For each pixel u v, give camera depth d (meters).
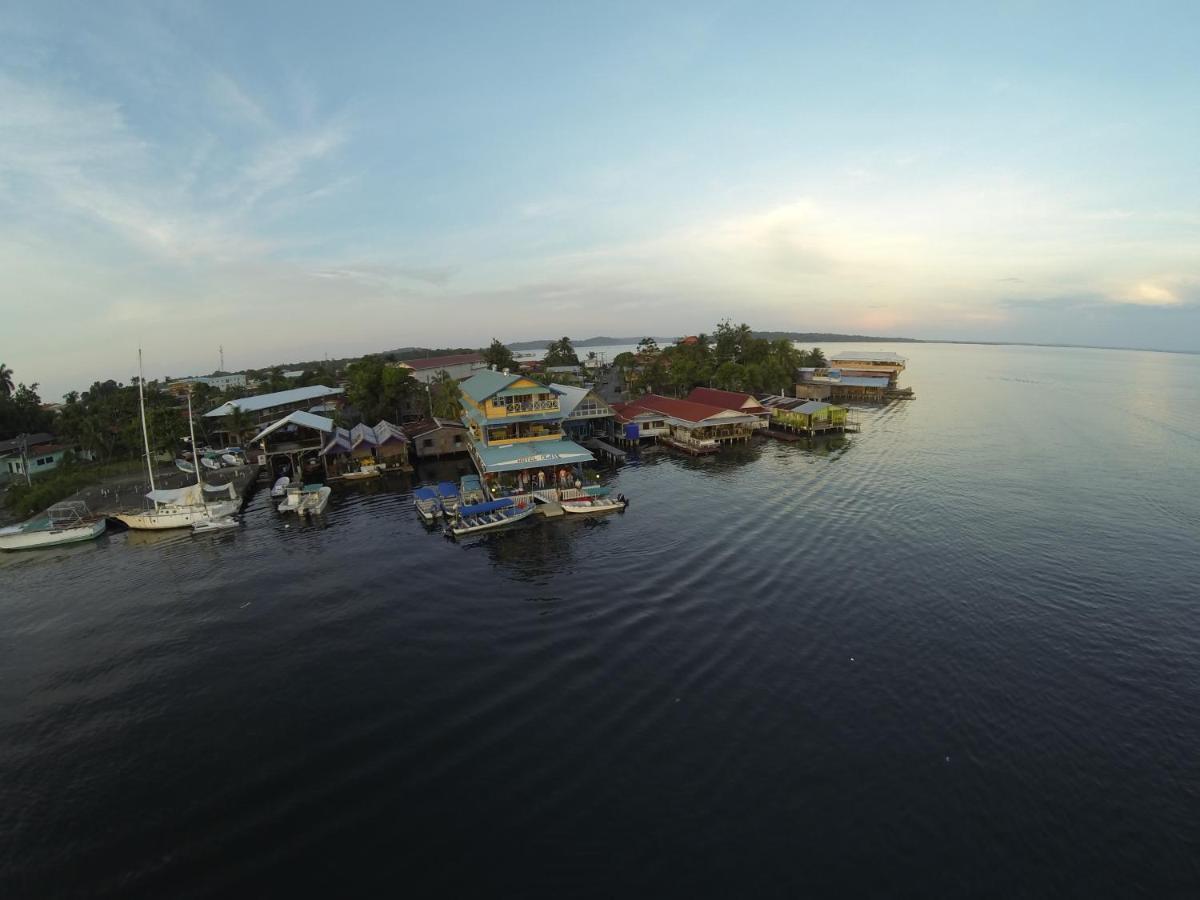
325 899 16.09
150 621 33.25
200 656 29.23
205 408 99.88
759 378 117.81
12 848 18.30
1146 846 17.58
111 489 60.09
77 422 73.81
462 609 32.94
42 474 70.12
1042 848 17.47
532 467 55.16
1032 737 22.16
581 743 21.95
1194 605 32.31
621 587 35.06
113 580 39.75
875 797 19.27
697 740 21.95
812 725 22.73
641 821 18.34
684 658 27.44
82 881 16.98
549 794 19.53
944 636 29.19
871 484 57.75
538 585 35.72
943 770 20.48
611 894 15.92
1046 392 152.25
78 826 19.09
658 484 59.22
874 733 22.30
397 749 22.00
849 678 25.77
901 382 178.25
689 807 18.86
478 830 18.19
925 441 81.12
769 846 17.39
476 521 46.34
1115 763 20.89
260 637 30.81
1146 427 96.00
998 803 19.08
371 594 35.34
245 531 49.03
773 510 49.31
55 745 23.17
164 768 21.62
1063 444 79.38
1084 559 38.59
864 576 36.06
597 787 19.78
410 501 56.06
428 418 91.38
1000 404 124.69
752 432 86.31
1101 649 28.03
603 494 52.94
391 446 68.19
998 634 29.38
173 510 50.72
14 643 31.52
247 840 18.17
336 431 73.38
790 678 25.80
